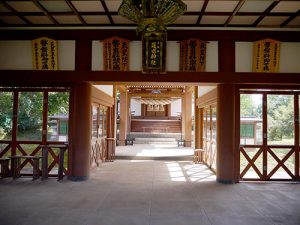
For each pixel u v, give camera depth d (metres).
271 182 6.49
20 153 6.90
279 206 4.63
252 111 7.14
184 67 6.39
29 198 4.95
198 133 10.28
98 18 6.05
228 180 6.34
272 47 6.31
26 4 5.38
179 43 6.43
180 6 3.93
